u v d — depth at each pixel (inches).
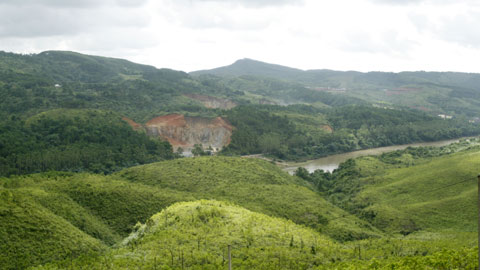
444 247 3198.8
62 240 3043.8
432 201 5128.0
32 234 2999.5
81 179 4827.8
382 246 3503.9
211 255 2810.0
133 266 2628.0
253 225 3420.3
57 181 4768.7
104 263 2699.3
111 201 4249.5
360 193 6082.7
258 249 2982.3
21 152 7450.8
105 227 3848.4
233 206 3986.2
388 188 5949.8
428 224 4613.7
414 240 3750.0
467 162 5999.0
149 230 3395.7
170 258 2743.6
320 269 2696.9
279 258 2847.0
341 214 4778.5
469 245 3366.1
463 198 4928.6
